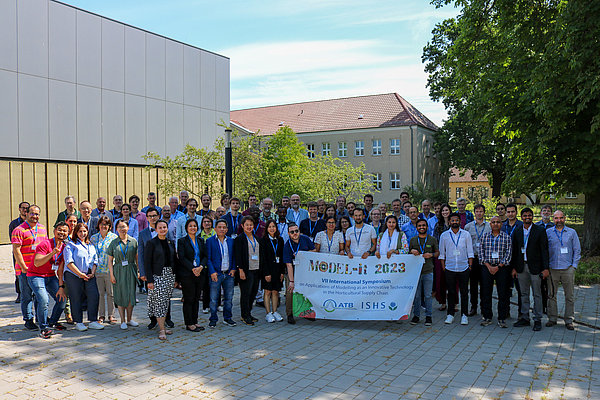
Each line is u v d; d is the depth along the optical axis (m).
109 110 26.23
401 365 6.48
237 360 6.70
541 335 8.02
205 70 31.69
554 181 16.88
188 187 21.36
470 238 8.84
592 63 14.02
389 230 9.04
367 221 11.54
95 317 8.45
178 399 5.34
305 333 8.20
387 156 50.53
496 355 6.91
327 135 53.50
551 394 5.46
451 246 8.85
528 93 15.46
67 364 6.49
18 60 22.53
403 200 11.80
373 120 52.03
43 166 23.59
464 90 19.48
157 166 28.59
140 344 7.46
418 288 8.82
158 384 5.79
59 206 24.22
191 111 30.75
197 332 8.23
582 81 13.78
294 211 11.61
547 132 15.05
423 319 9.33
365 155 51.59
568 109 14.60
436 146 46.56
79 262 8.24
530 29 16.95
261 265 8.96
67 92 24.39
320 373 6.17
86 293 8.39
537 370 6.26
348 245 9.20
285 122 56.91
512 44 17.62
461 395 5.45
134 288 8.46
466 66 18.92
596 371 6.22
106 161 26.14
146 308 10.15
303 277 8.95
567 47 13.94
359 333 8.20
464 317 8.82
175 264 8.24
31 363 6.53
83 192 25.20
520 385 5.74
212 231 10.28
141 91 27.81
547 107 14.42
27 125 22.91
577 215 30.80
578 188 15.80
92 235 9.84
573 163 15.88
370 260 8.83
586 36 13.77
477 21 18.30
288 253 9.01
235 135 22.77
